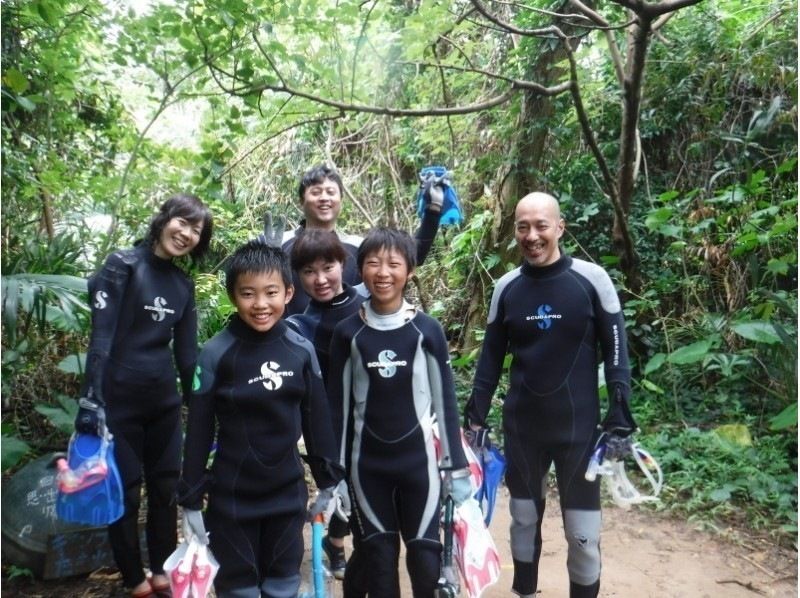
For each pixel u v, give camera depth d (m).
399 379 2.07
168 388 2.56
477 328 6.05
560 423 2.20
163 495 2.55
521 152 5.71
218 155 3.93
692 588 2.74
